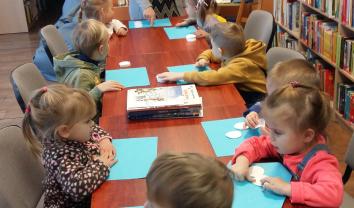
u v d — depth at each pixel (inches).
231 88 81.4
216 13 128.3
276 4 169.8
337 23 127.3
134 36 121.6
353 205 63.8
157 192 31.1
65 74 95.0
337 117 125.5
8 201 55.9
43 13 282.8
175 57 100.9
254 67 86.3
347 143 114.7
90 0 119.7
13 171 58.7
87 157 57.5
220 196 30.5
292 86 49.0
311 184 48.1
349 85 118.0
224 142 61.2
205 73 82.9
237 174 50.5
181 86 78.2
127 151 60.4
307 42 139.5
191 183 30.2
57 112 53.7
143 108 69.1
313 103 47.3
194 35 114.5
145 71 92.1
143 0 133.5
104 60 121.8
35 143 58.2
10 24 239.8
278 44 169.2
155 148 60.9
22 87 74.8
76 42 93.9
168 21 136.3
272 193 48.1
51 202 57.4
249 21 122.2
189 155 33.0
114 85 83.0
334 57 121.8
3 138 58.9
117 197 50.3
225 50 86.8
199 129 65.9
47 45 106.7
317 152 49.1
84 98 55.9
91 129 58.4
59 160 54.0
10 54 207.0
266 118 49.6
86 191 51.4
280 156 56.1
